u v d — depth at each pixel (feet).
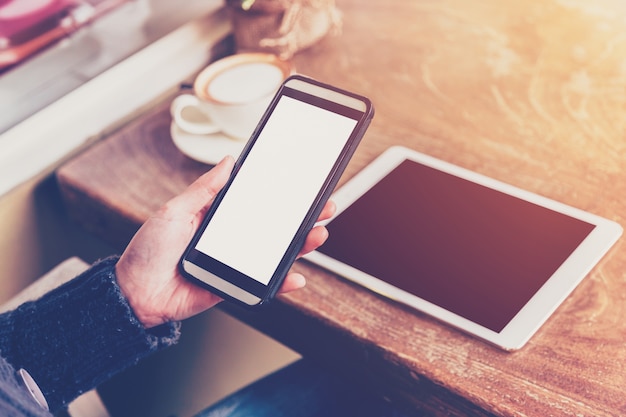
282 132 2.10
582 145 2.59
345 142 2.01
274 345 4.25
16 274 3.16
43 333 2.03
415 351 1.98
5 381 1.63
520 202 2.36
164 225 1.98
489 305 2.03
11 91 3.20
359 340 2.05
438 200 2.41
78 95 3.13
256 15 3.12
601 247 2.15
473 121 2.77
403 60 3.18
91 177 2.80
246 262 1.98
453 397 1.90
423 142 2.70
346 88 3.04
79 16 3.60
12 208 3.01
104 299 2.00
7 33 3.48
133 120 3.33
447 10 3.48
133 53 3.34
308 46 3.32
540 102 2.82
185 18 3.58
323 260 2.24
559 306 2.03
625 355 1.88
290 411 2.57
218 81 2.79
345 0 3.67
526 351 1.92
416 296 2.09
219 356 3.98
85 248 3.47
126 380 3.46
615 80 2.87
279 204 2.02
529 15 3.34
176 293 2.10
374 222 2.35
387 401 2.13
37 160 3.03
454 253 2.20
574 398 1.80
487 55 3.13
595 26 3.19
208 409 2.64
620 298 2.03
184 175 2.73
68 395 2.08
